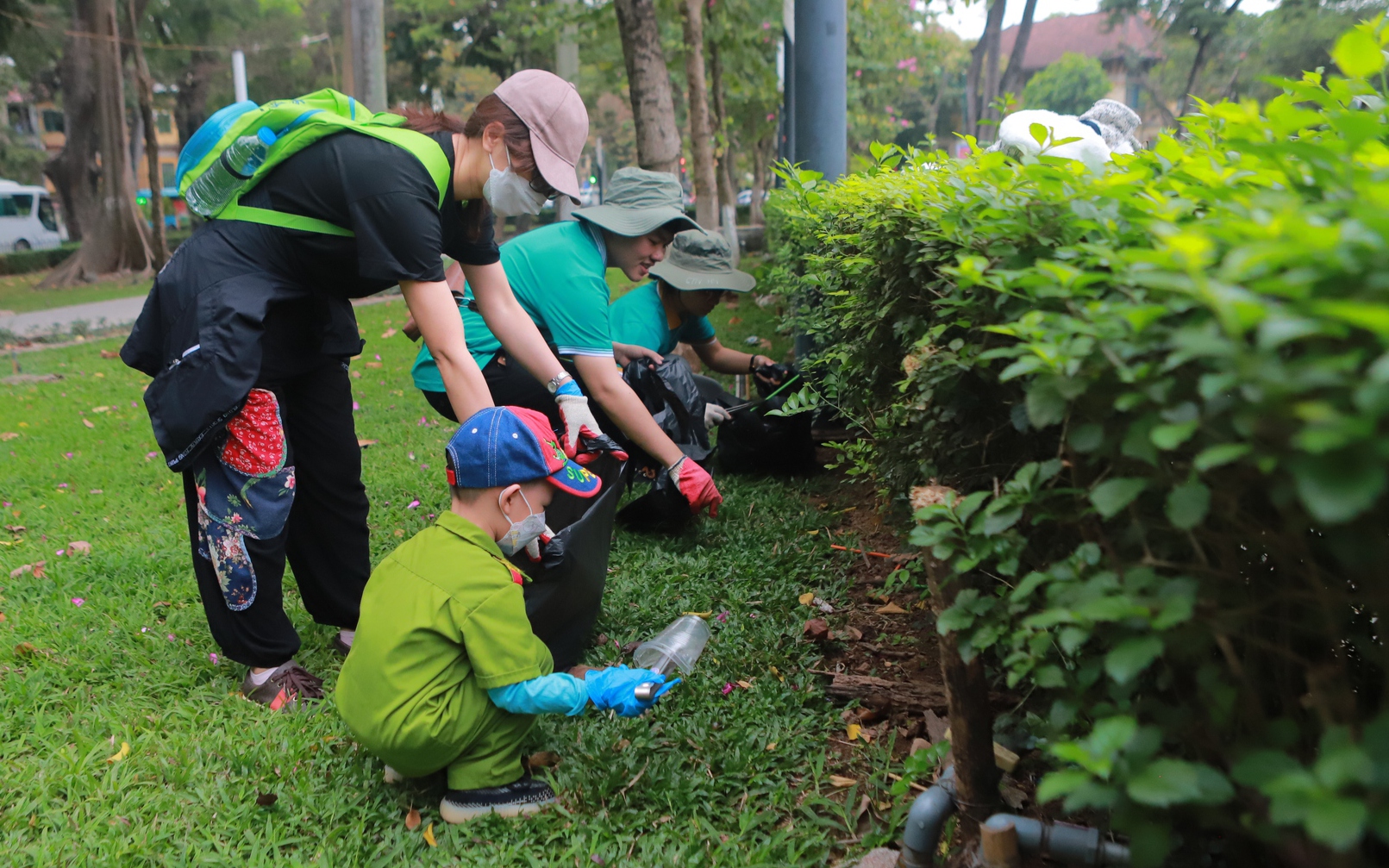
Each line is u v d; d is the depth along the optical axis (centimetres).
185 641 342
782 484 495
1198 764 127
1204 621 132
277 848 230
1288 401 97
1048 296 139
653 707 278
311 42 3444
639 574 383
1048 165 168
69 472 564
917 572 337
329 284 292
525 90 278
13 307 1878
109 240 2572
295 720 285
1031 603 171
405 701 235
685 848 222
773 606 350
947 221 199
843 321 361
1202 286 93
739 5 1502
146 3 2677
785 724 273
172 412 273
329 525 324
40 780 257
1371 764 103
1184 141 194
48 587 385
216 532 287
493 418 252
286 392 309
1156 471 136
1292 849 129
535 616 286
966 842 199
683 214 410
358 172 271
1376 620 136
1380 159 119
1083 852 177
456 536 248
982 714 195
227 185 279
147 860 229
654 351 487
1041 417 130
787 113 1224
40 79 3750
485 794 244
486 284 322
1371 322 83
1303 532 137
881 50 2339
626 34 841
